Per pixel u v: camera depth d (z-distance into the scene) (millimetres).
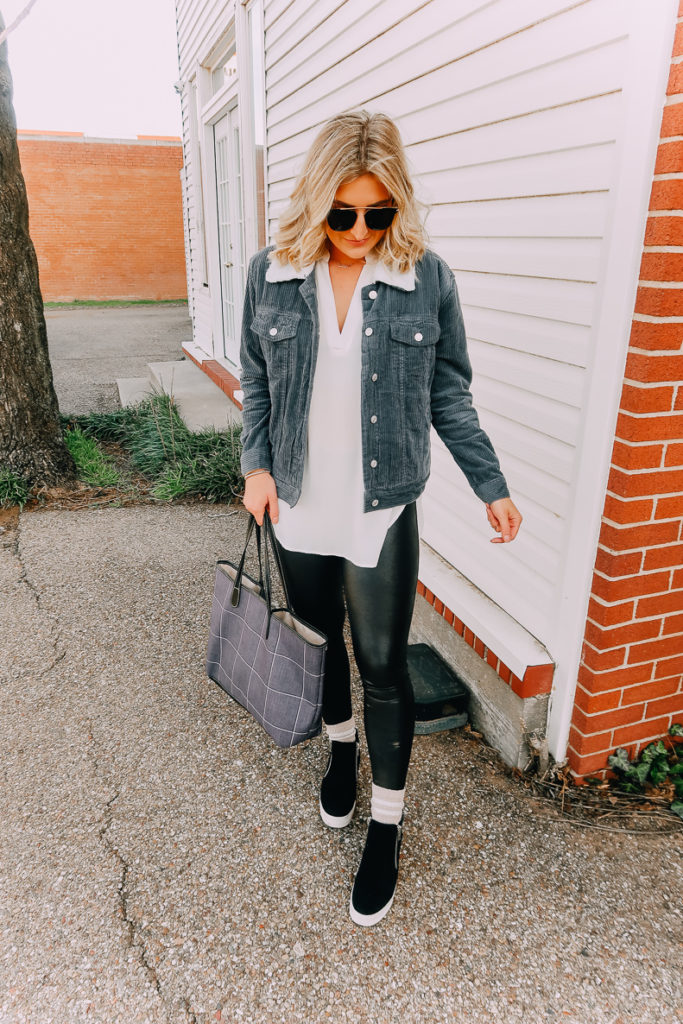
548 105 1858
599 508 1820
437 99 2406
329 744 2324
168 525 4219
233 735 2367
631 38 1547
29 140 17875
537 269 1979
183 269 20203
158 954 1613
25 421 4516
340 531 1584
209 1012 1487
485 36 2096
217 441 5227
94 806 2061
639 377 1641
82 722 2430
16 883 1799
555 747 2115
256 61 5375
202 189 8062
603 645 1888
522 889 1792
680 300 1581
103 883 1802
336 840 1940
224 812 2039
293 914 1717
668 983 1559
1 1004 1497
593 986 1550
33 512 4379
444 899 1761
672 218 1508
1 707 2502
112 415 6234
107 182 18797
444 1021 1473
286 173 4383
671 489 1771
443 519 2719
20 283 4332
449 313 1521
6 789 2123
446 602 2510
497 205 2137
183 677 2689
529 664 2027
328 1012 1489
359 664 1653
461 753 2287
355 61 3076
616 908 1744
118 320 15703
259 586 1785
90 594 3340
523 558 2193
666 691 2047
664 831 1973
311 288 1435
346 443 1511
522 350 2090
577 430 1873
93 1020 1468
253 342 1600
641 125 1534
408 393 1486
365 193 1313
